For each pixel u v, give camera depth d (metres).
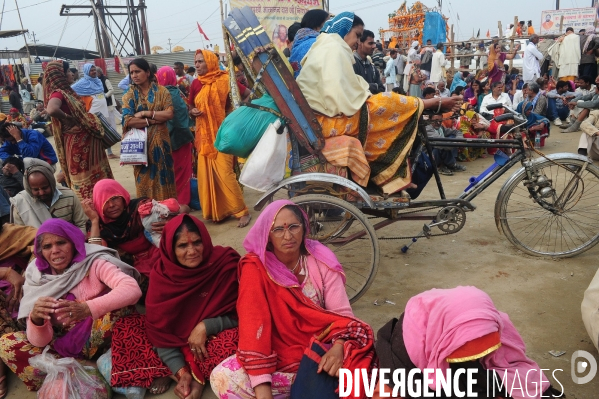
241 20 3.18
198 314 2.66
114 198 3.25
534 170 3.78
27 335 2.52
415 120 3.37
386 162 3.44
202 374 2.60
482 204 5.35
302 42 3.67
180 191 5.74
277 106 3.17
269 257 2.46
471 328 1.76
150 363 2.64
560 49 13.28
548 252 3.93
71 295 2.71
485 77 14.42
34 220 3.49
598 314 2.52
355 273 3.83
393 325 2.16
